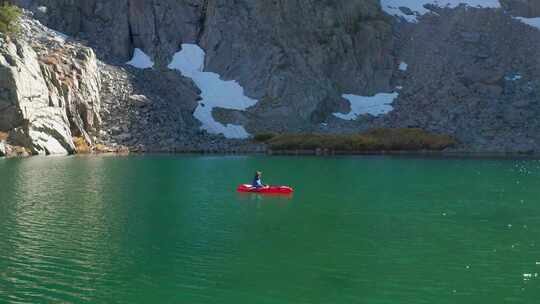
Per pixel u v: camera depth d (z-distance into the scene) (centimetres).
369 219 3344
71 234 2759
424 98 11906
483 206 3900
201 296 1884
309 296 1905
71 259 2298
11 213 3281
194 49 11725
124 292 1903
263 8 12162
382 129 10694
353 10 12950
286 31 12062
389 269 2245
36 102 7744
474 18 14125
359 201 4078
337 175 5909
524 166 7138
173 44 11631
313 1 12594
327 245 2638
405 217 3431
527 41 13512
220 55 11569
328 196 4334
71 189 4325
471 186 5056
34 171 5462
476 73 12344
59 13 10706
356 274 2166
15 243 2550
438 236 2883
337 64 12219
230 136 10019
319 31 12338
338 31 12456
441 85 12188
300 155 8856
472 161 7962
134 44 11431
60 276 2067
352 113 11519
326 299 1878
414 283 2070
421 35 13588
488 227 3133
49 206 3544
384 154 9394
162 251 2462
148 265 2238
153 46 11338
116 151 8469
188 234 2825
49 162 6456
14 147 7331
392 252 2527
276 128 10488
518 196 4419
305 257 2412
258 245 2612
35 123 7675
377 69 12538
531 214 3575
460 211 3681
